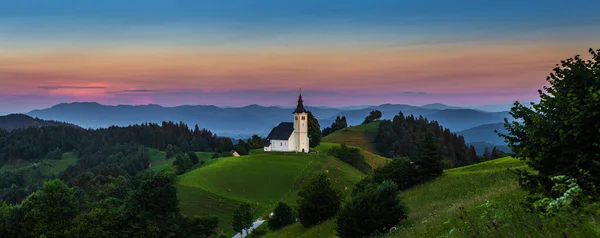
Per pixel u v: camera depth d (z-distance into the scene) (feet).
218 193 307.17
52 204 166.50
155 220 144.56
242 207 227.61
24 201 174.29
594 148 33.83
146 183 147.95
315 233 122.01
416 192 152.05
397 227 80.28
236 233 242.37
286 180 338.13
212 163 414.00
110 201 261.03
